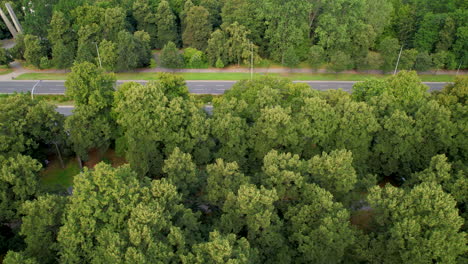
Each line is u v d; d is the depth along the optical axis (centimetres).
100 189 3584
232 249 3431
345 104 5503
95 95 5878
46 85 9281
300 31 9775
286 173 4219
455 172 4966
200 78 9825
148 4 11356
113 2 11375
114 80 6350
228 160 5503
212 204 4400
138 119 5269
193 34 10600
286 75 10088
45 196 3994
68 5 10275
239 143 5556
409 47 10950
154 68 10406
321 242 3903
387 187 4103
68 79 5872
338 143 5528
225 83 9588
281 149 5603
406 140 5469
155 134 5244
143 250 3344
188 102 5691
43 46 10081
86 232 3522
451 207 3753
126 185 3722
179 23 12100
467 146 5422
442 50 10075
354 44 10188
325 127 5481
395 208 3981
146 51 10200
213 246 3328
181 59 10131
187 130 5419
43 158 6197
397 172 5978
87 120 5781
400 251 3869
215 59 10319
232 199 3984
